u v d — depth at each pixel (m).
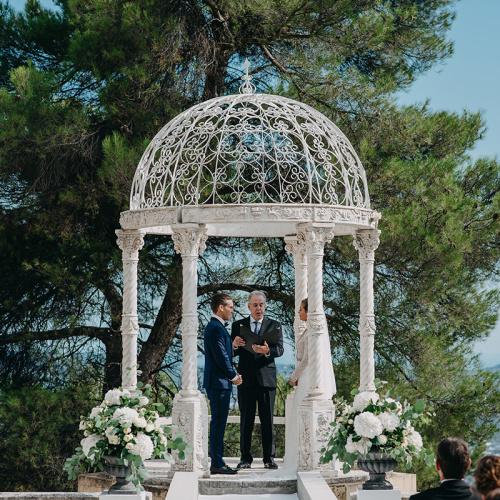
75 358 13.61
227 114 8.39
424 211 11.70
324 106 13.00
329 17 12.59
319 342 8.07
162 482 8.00
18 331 13.40
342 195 12.27
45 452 12.09
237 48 13.33
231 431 16.22
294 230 9.65
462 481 4.64
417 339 12.39
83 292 12.62
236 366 14.63
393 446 6.81
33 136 11.85
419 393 12.61
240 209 7.97
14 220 12.45
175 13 12.62
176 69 12.94
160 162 8.56
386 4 13.38
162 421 9.61
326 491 6.86
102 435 6.71
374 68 14.24
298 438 8.09
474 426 12.66
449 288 12.59
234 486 7.88
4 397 12.46
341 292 12.98
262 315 9.07
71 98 13.09
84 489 8.86
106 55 11.91
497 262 13.05
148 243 13.73
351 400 12.58
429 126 12.41
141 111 12.20
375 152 12.15
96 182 12.21
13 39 13.84
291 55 13.32
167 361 15.08
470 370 13.11
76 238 12.51
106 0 12.05
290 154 8.39
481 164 12.74
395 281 12.53
